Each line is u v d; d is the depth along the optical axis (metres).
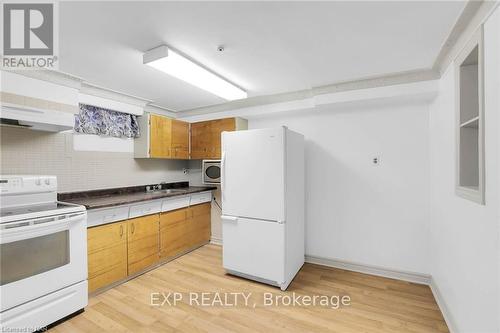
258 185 2.54
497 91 1.14
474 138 1.64
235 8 1.40
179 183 4.14
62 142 2.66
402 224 2.69
